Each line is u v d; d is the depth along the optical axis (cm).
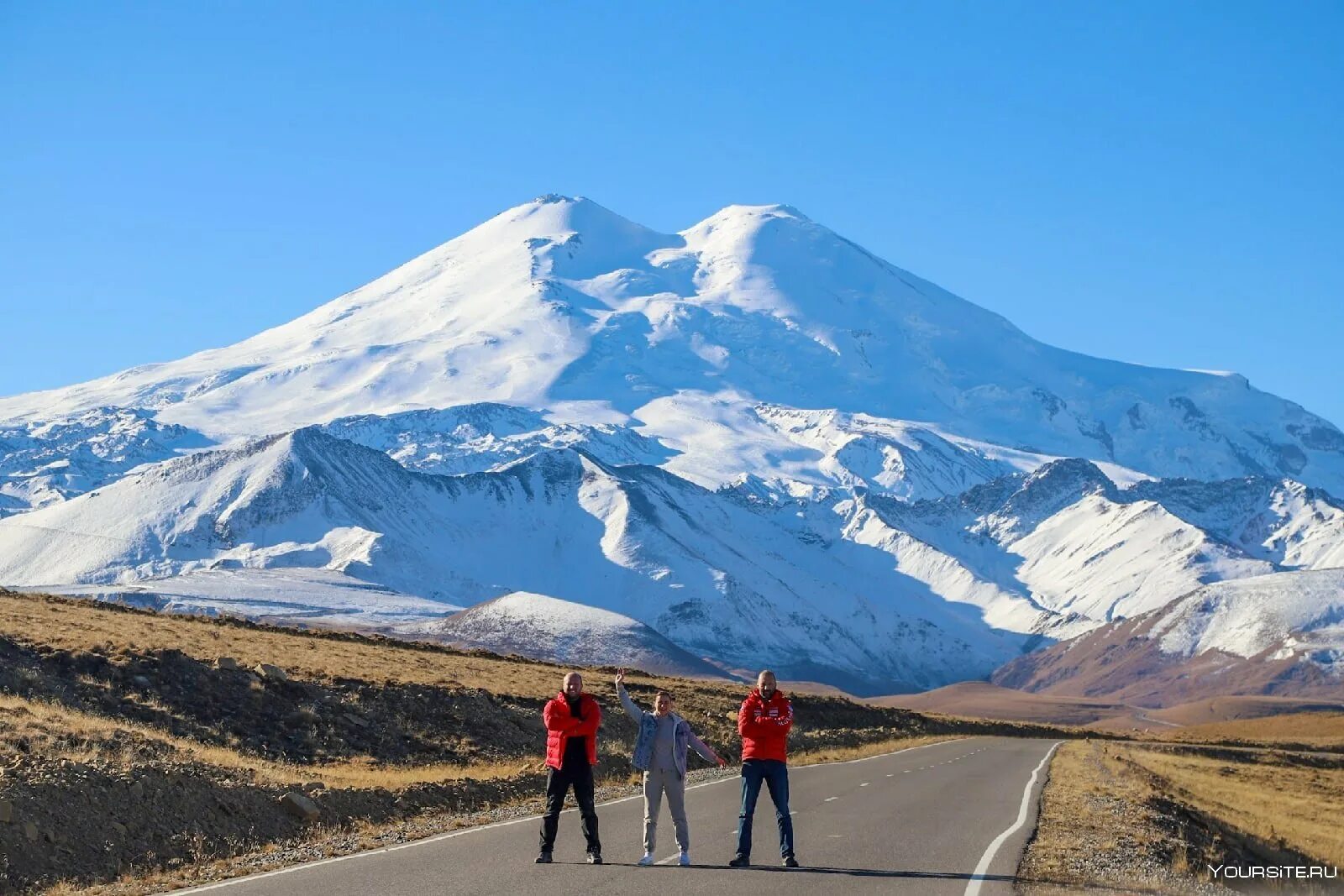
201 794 2447
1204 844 3128
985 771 4697
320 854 2225
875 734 8019
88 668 4106
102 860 2106
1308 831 4425
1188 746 10450
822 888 1928
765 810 3009
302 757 3856
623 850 2323
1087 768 5009
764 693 2225
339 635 8656
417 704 4697
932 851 2362
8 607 5691
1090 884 2081
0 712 2922
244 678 4331
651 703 6619
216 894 1834
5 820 2047
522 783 3309
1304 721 18000
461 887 1889
